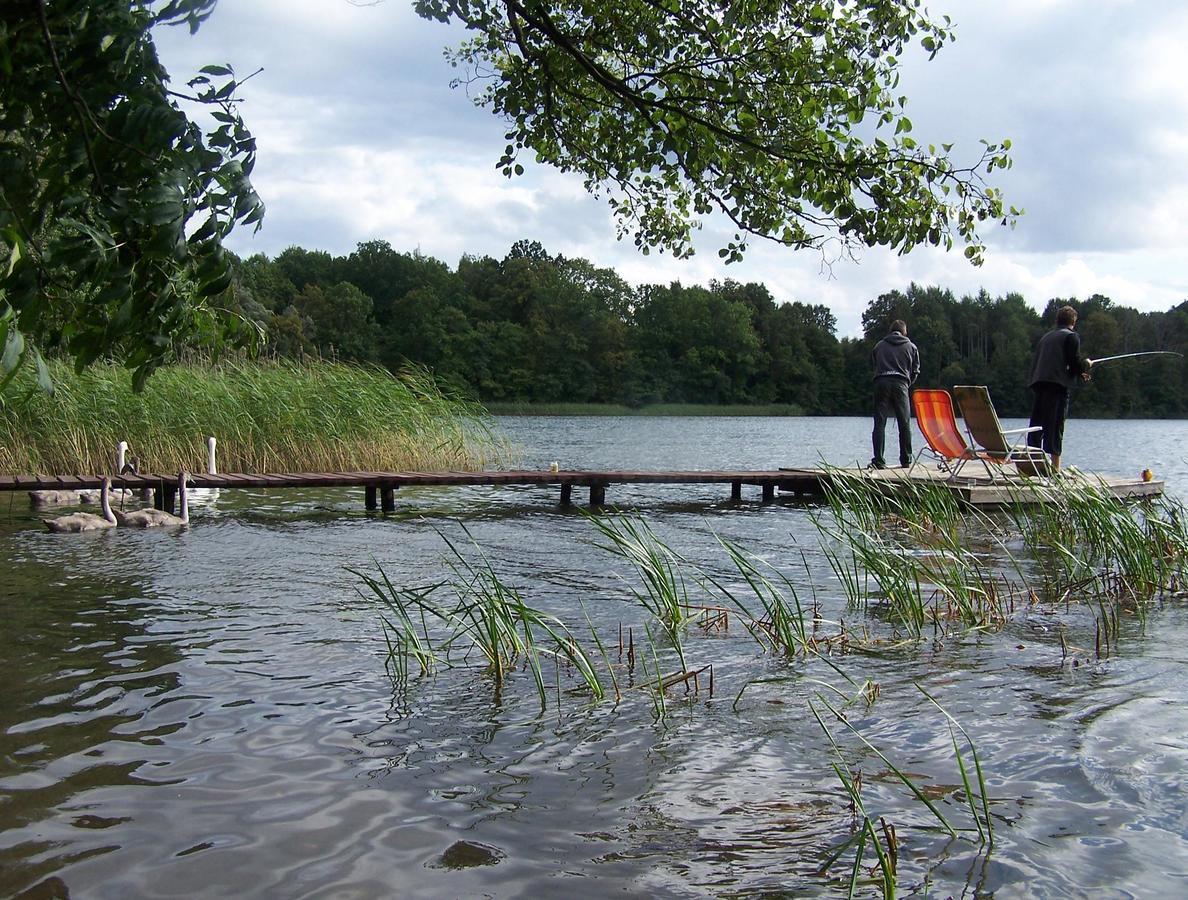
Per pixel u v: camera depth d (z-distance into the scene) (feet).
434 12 25.40
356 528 35.94
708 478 46.62
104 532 34.30
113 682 15.37
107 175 8.49
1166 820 10.35
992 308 346.95
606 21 25.54
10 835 9.91
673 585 20.11
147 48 8.75
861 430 176.14
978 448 41.45
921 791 11.21
